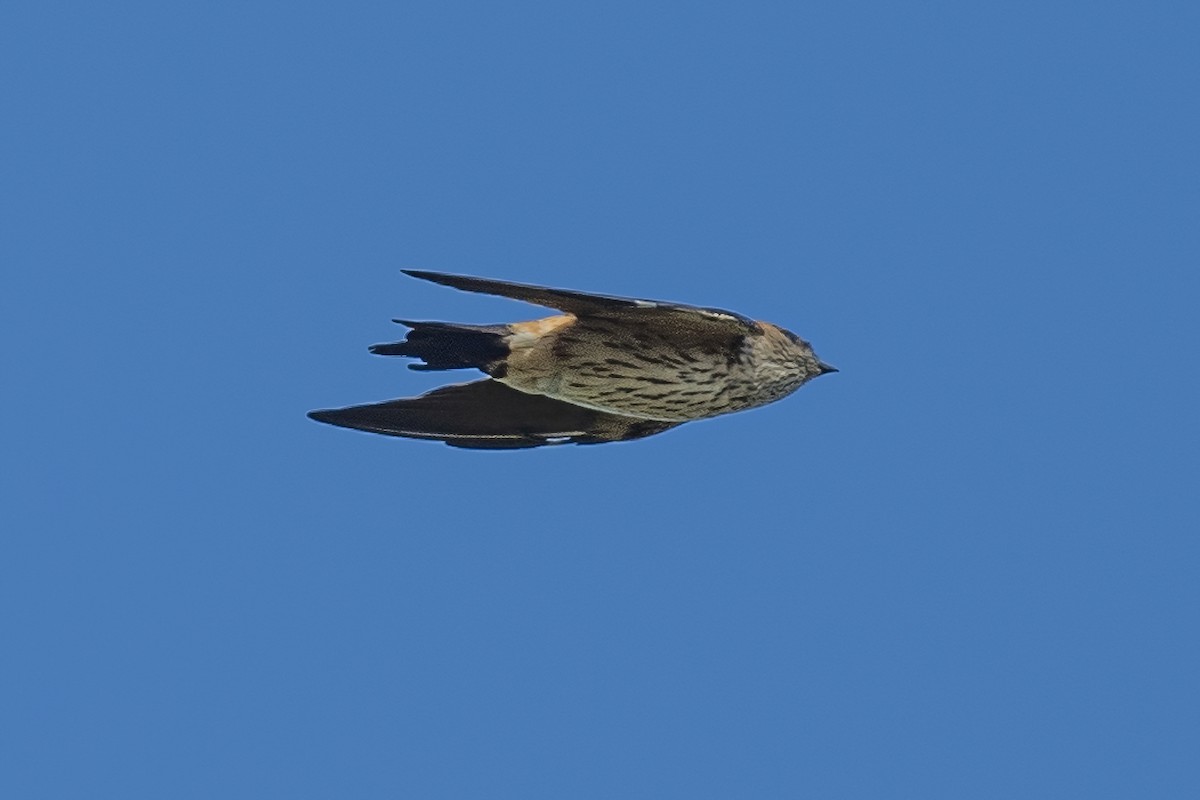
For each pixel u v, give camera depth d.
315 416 16.38
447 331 15.22
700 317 14.89
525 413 16.58
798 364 16.64
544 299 14.39
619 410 15.93
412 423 16.50
